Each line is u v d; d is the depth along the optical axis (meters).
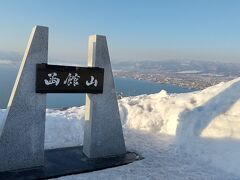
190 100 10.28
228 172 6.66
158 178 6.20
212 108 9.30
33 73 6.10
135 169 6.60
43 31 6.04
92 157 6.99
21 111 6.10
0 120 8.41
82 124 9.16
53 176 5.99
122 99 12.16
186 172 6.55
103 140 7.10
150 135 8.98
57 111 11.34
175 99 10.70
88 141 7.06
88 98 7.07
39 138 6.30
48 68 6.13
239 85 10.00
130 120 10.02
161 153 7.62
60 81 6.30
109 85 7.04
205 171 6.65
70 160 6.82
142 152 7.63
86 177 6.09
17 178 5.76
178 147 7.95
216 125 8.38
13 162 6.11
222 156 7.21
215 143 7.76
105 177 6.14
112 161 6.90
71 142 8.07
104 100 7.03
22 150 6.16
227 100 9.44
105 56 6.88
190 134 8.38
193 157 7.42
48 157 6.92
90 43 6.93
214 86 11.02
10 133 6.05
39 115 6.26
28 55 6.01
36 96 6.18
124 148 7.40
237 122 8.21
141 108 10.48
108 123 7.13
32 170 6.17
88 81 6.67
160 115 9.84
